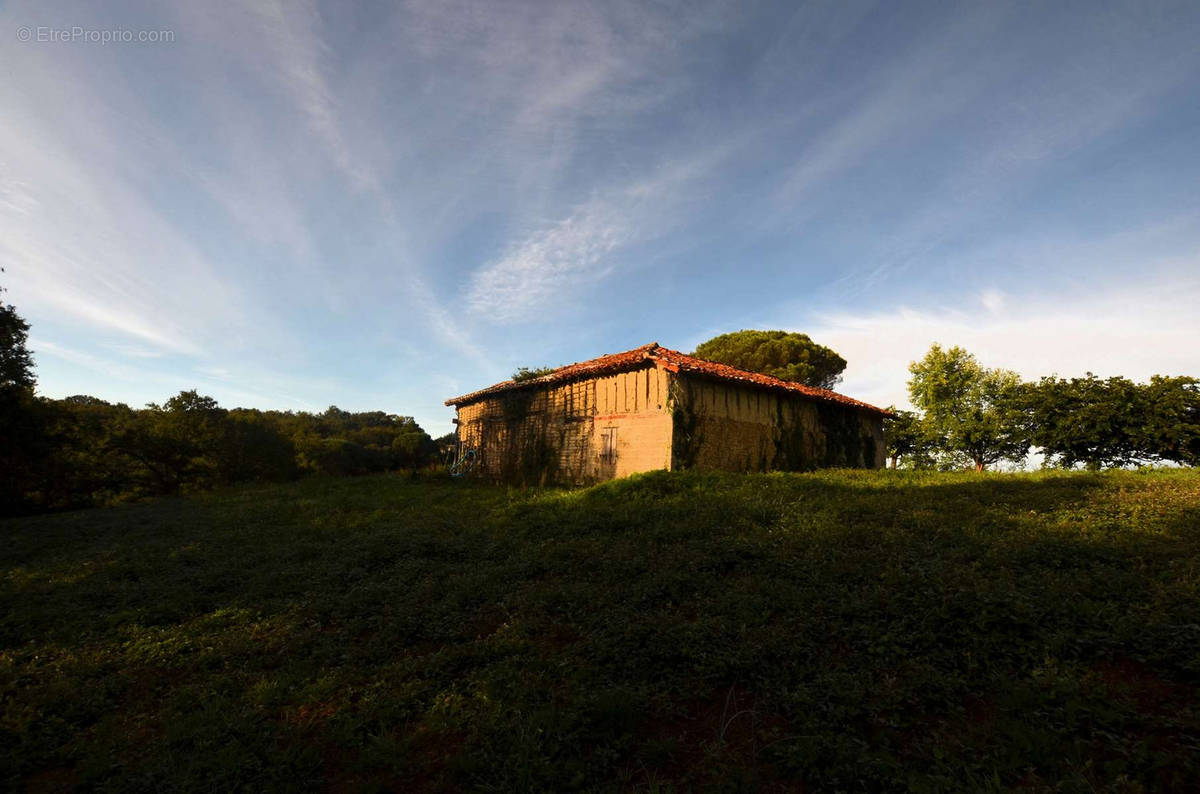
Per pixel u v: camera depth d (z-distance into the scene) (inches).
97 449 1204.5
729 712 192.7
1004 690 178.2
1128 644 193.5
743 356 1472.7
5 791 171.9
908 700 180.5
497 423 999.6
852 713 175.9
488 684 214.5
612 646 237.6
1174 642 184.5
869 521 373.1
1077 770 142.6
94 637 286.0
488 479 964.6
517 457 925.2
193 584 363.6
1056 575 249.3
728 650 220.7
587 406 807.1
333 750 189.2
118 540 538.9
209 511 703.1
